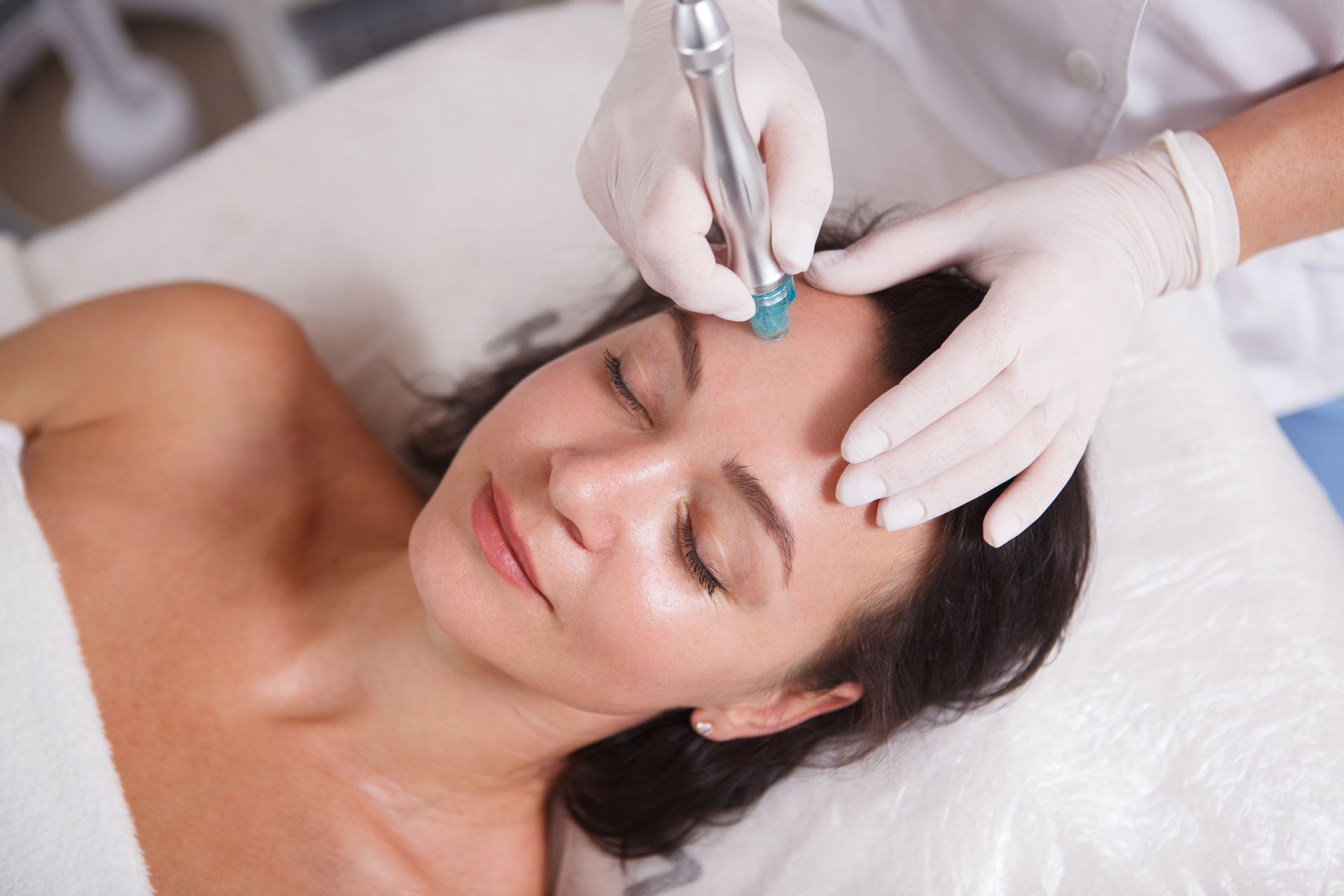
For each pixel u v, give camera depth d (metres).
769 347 0.88
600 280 1.42
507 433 0.94
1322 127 0.96
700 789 1.16
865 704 1.04
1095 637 1.13
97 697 1.10
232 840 1.06
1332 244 1.15
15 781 0.98
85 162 2.52
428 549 0.93
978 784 1.08
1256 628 1.11
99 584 1.15
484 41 1.66
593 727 1.09
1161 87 1.10
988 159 1.32
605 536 0.85
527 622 0.90
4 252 1.54
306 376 1.32
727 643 0.91
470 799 1.15
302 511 1.24
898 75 1.44
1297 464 1.22
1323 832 1.04
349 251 1.50
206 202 1.57
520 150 1.54
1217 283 1.26
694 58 0.61
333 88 1.66
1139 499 1.18
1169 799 1.07
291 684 1.14
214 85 2.63
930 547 0.93
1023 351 0.88
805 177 0.79
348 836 1.10
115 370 1.25
